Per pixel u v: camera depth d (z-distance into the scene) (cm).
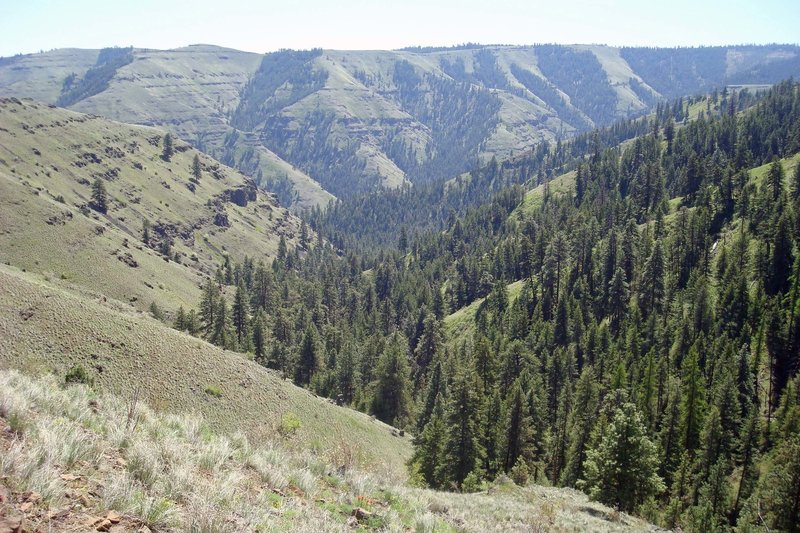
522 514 2000
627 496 3662
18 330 4838
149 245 18325
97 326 5356
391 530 1012
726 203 12006
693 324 8481
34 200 12225
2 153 17075
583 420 5922
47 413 956
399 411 8200
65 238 11869
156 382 5147
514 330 10044
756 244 9706
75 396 1159
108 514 660
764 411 6969
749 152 16212
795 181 11512
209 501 786
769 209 10069
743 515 4144
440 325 12169
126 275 12100
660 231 12038
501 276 14438
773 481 3597
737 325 8275
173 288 13162
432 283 16500
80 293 7312
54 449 755
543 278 11731
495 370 7250
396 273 17625
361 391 8994
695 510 4734
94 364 4925
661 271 9544
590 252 11219
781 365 7444
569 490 3781
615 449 3731
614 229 11200
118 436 960
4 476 637
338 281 18912
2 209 11388
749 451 5638
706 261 10106
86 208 17300
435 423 5144
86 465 787
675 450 5956
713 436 5556
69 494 674
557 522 2073
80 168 19712
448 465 4819
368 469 1617
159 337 5756
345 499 1172
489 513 1853
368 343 10306
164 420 1261
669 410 6194
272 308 13550
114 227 17538
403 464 6041
